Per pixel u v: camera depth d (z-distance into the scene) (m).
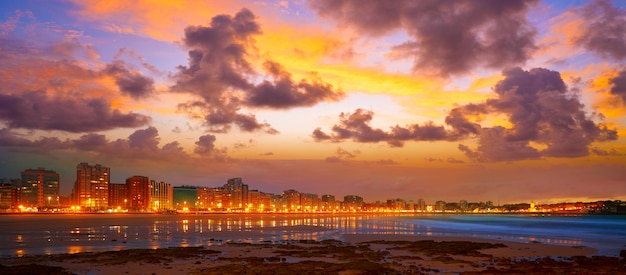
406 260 40.91
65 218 183.38
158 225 112.25
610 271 35.12
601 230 101.94
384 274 33.25
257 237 70.12
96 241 60.78
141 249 47.88
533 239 70.00
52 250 49.41
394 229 100.06
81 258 40.62
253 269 34.50
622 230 101.88
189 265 37.03
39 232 79.69
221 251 47.56
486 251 49.66
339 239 66.31
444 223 149.75
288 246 52.91
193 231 85.50
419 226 119.81
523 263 39.66
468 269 36.06
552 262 40.50
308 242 59.47
